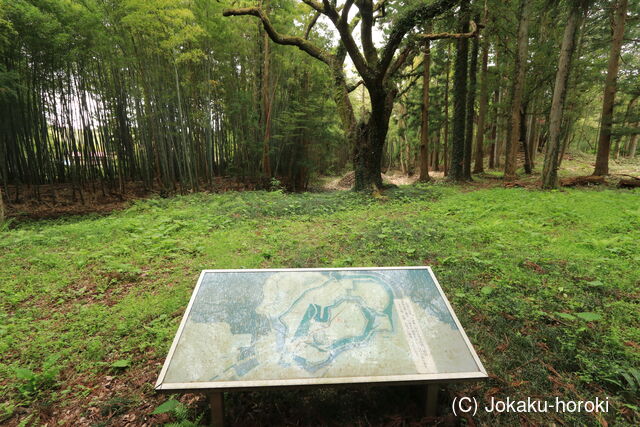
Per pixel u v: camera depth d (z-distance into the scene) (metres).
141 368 2.63
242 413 2.15
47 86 11.21
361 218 7.30
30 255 5.40
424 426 2.01
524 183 12.32
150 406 2.25
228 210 8.50
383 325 2.16
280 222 7.27
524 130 16.08
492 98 20.42
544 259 4.11
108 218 8.57
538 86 14.56
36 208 10.35
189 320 2.18
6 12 8.07
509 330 2.76
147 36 10.54
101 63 11.76
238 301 2.34
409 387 2.28
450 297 3.33
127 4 9.09
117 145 12.71
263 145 14.83
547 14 14.34
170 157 12.83
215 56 13.21
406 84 22.69
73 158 12.48
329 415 2.12
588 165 20.08
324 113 17.02
